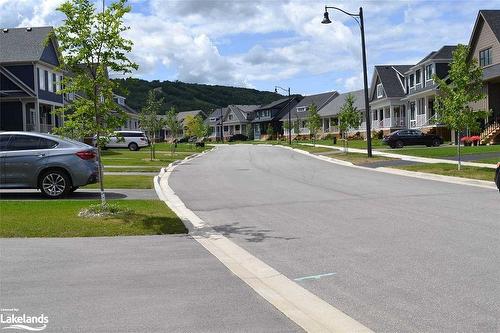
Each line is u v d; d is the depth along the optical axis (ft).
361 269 22.70
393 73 196.54
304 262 24.31
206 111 502.38
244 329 16.02
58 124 164.96
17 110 142.41
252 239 29.91
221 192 54.49
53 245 28.07
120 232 31.27
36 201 43.75
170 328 16.14
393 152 108.37
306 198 47.65
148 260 24.95
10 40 145.79
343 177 68.13
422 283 20.31
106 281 21.31
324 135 256.73
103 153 147.13
